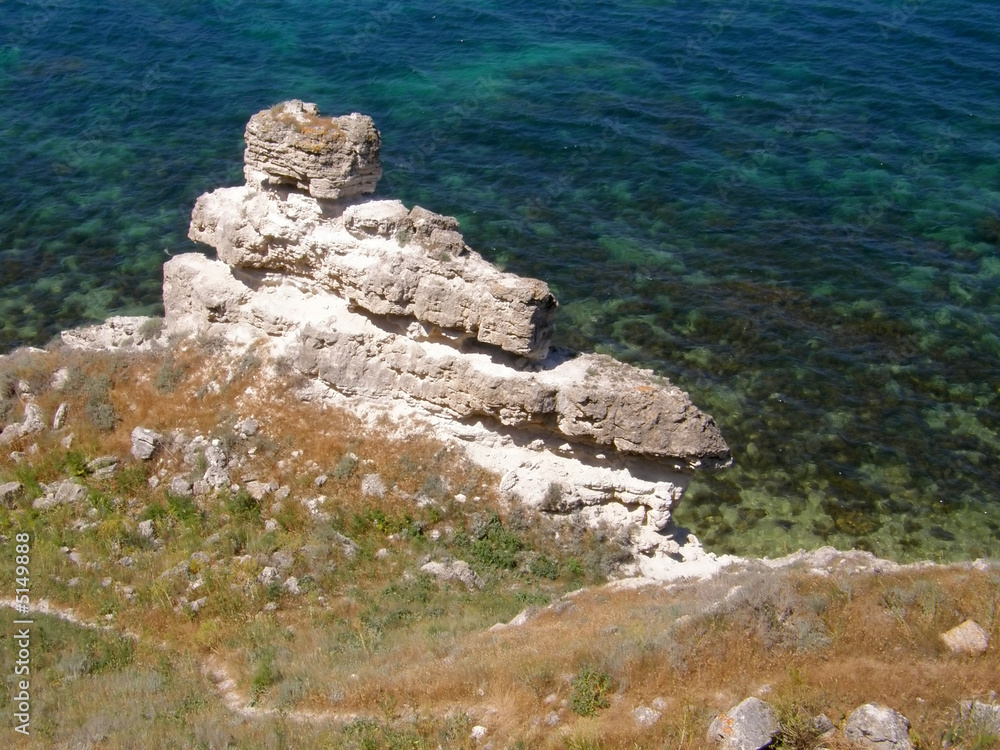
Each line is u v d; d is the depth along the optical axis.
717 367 38.41
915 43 62.00
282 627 24.70
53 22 68.50
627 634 21.09
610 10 69.19
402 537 27.17
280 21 68.56
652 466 26.83
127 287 42.94
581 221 47.56
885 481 33.28
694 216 47.81
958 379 37.88
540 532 27.27
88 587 25.69
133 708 21.56
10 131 55.47
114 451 29.62
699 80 59.56
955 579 22.30
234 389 30.14
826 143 53.22
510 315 25.69
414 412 28.80
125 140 54.53
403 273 27.03
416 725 19.56
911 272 43.88
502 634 22.88
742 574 25.31
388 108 57.38
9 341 39.69
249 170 29.61
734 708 18.12
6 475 29.20
